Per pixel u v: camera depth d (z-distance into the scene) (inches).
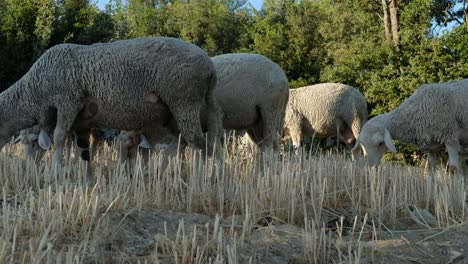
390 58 689.6
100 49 267.6
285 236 204.8
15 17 787.4
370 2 943.0
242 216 221.1
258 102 335.3
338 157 362.3
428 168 376.2
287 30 1221.1
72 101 265.6
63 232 185.2
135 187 229.1
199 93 275.6
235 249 174.2
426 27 681.0
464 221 236.2
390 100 659.4
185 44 273.6
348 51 787.4
